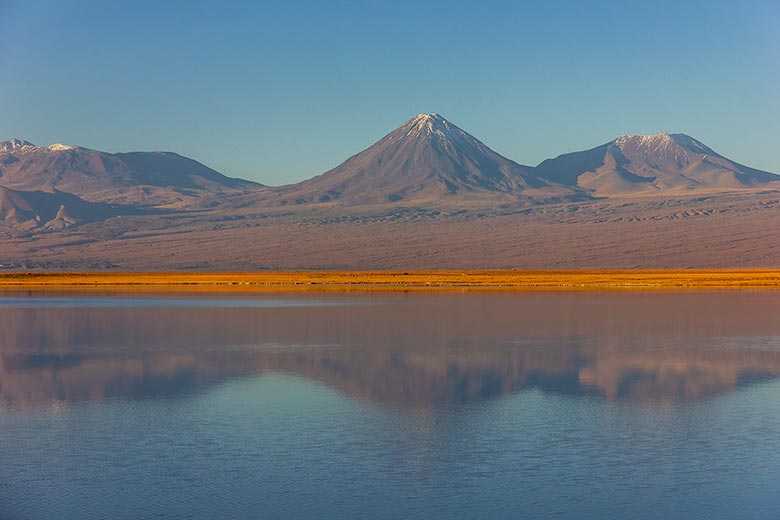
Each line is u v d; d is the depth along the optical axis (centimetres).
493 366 3506
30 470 2005
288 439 2264
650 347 4119
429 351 3978
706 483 1902
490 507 1758
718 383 3108
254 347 4147
